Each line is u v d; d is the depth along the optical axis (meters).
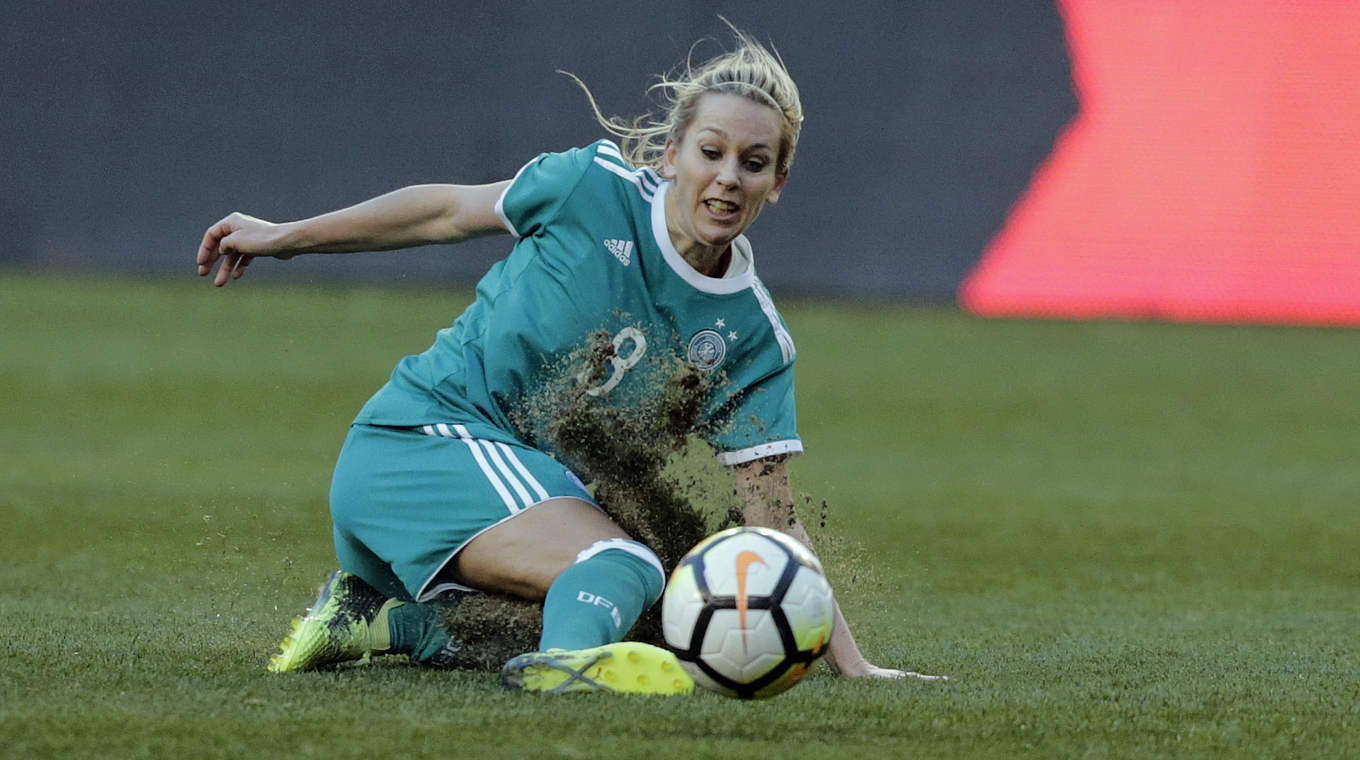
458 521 14.91
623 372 15.54
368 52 71.44
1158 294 72.69
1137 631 20.66
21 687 13.54
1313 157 71.19
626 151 16.02
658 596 14.74
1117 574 26.86
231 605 20.66
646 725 12.15
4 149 73.75
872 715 13.12
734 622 12.45
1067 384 58.47
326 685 13.92
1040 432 48.72
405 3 71.19
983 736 12.49
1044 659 17.75
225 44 72.44
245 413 46.59
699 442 17.12
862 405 52.78
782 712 12.98
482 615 15.20
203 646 16.72
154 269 74.25
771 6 71.44
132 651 16.12
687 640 12.62
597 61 70.38
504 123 70.88
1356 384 60.31
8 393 49.06
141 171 73.56
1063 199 72.25
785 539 12.89
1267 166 71.44
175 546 26.67
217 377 53.25
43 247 74.31
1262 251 71.88
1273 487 39.59
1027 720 13.23
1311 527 33.19
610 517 15.94
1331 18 70.69
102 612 19.66
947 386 57.25
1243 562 28.52
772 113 14.91
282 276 77.12
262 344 60.84
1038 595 24.34
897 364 61.41
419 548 15.05
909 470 40.91
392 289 76.44
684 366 15.51
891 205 72.56
